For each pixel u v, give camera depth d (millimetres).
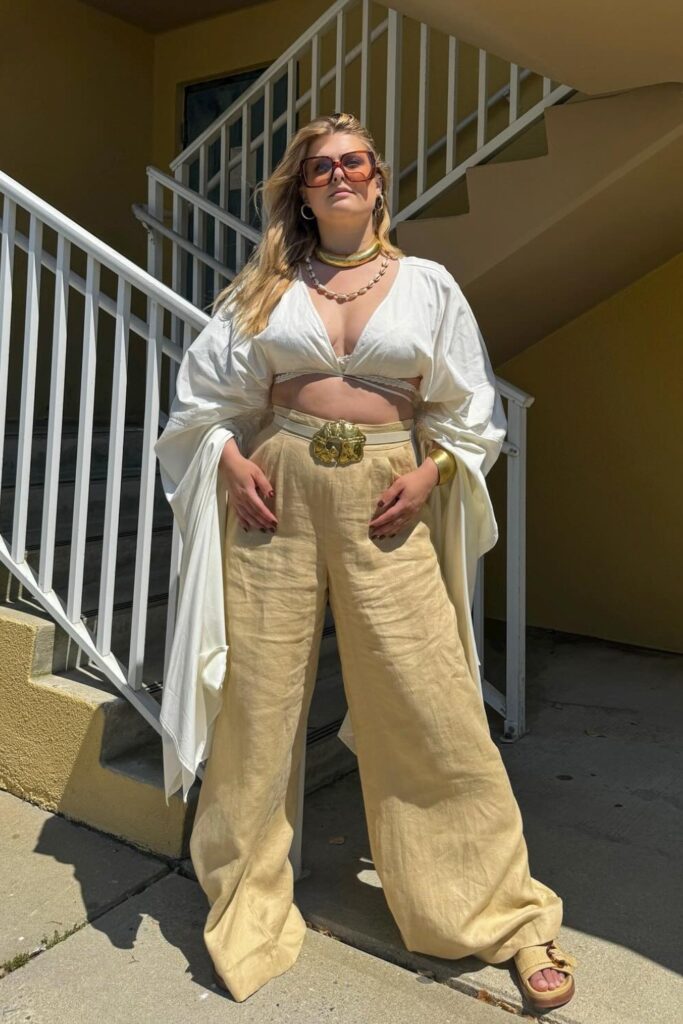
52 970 2098
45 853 2566
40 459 4027
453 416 2109
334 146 1986
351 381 1992
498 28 2838
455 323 2062
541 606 5043
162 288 2502
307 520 2023
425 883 2084
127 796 2605
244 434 2178
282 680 2061
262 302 2025
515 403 3396
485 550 2211
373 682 2062
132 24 6043
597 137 3391
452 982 2064
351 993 2037
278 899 2166
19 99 5434
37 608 3031
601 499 4797
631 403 4660
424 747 2061
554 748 3418
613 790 3061
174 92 6180
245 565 2076
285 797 2180
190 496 2133
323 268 2055
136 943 2197
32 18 5461
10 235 2908
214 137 4992
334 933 2260
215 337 2102
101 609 2701
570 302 4473
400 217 4109
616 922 2295
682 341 4492
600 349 4727
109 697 2711
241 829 2074
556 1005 1970
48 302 5559
